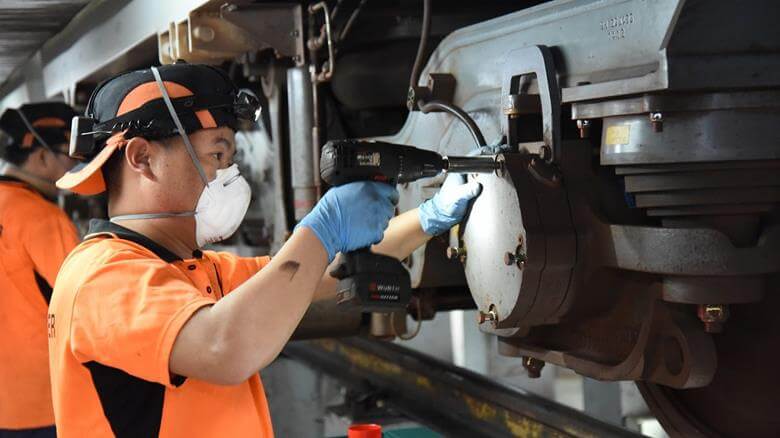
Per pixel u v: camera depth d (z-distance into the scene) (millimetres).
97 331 1288
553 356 1976
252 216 4305
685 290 1666
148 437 1343
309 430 3555
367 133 3682
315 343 5164
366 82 3359
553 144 1766
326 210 1369
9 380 2902
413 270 2525
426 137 2422
